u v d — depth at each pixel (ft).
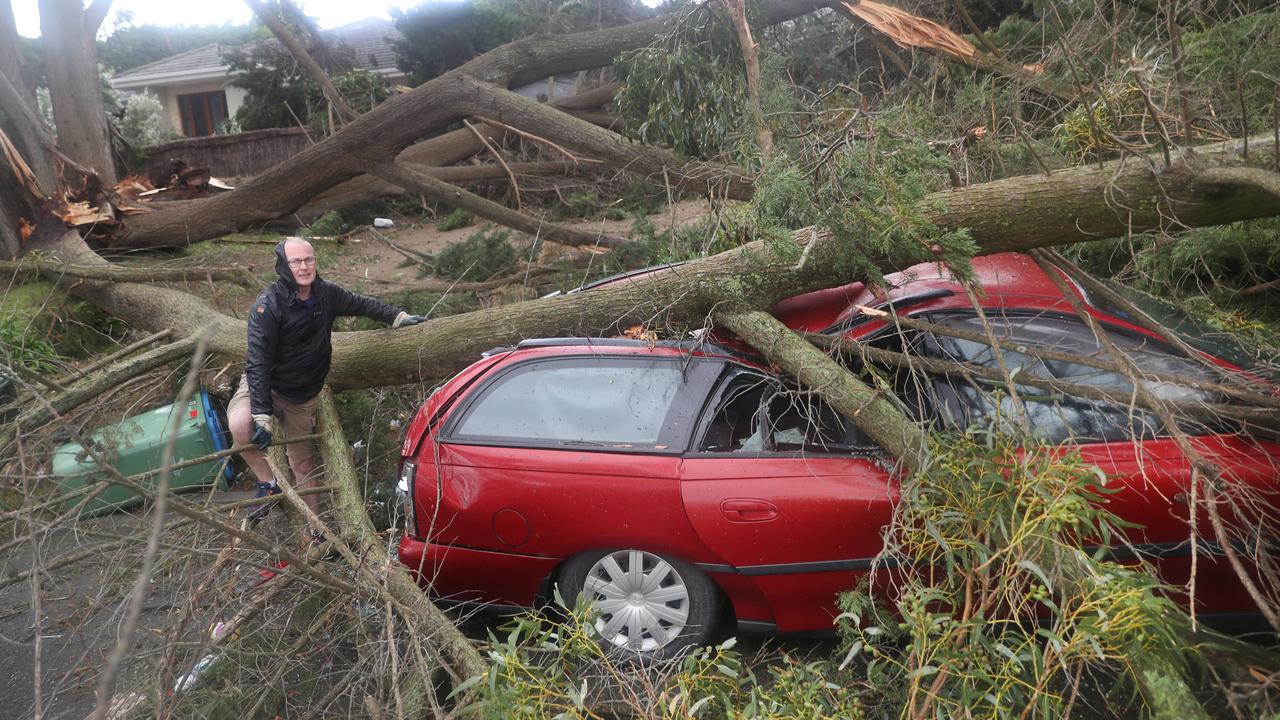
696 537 12.01
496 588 13.15
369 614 11.74
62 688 11.07
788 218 14.02
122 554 11.80
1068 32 20.29
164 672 9.86
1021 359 12.55
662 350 13.25
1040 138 19.25
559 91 80.48
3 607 14.65
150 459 18.58
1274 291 17.57
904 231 12.15
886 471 11.87
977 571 9.55
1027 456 9.73
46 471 15.78
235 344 20.40
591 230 35.63
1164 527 10.96
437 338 17.63
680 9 23.12
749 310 14.17
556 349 13.52
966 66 23.70
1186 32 18.13
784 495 11.81
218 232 34.58
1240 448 11.05
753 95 19.29
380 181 47.11
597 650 9.64
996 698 8.32
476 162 48.93
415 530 13.17
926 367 12.43
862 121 14.44
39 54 66.54
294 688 11.53
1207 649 8.86
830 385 12.33
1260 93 15.81
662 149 24.81
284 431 16.14
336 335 19.31
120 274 25.95
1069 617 8.36
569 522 12.36
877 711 10.29
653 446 12.41
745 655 12.73
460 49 71.67
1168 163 12.28
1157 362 12.34
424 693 10.36
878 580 11.71
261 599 11.36
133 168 45.19
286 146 58.70
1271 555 10.59
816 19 29.27
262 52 71.41
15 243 29.19
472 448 12.92
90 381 17.65
